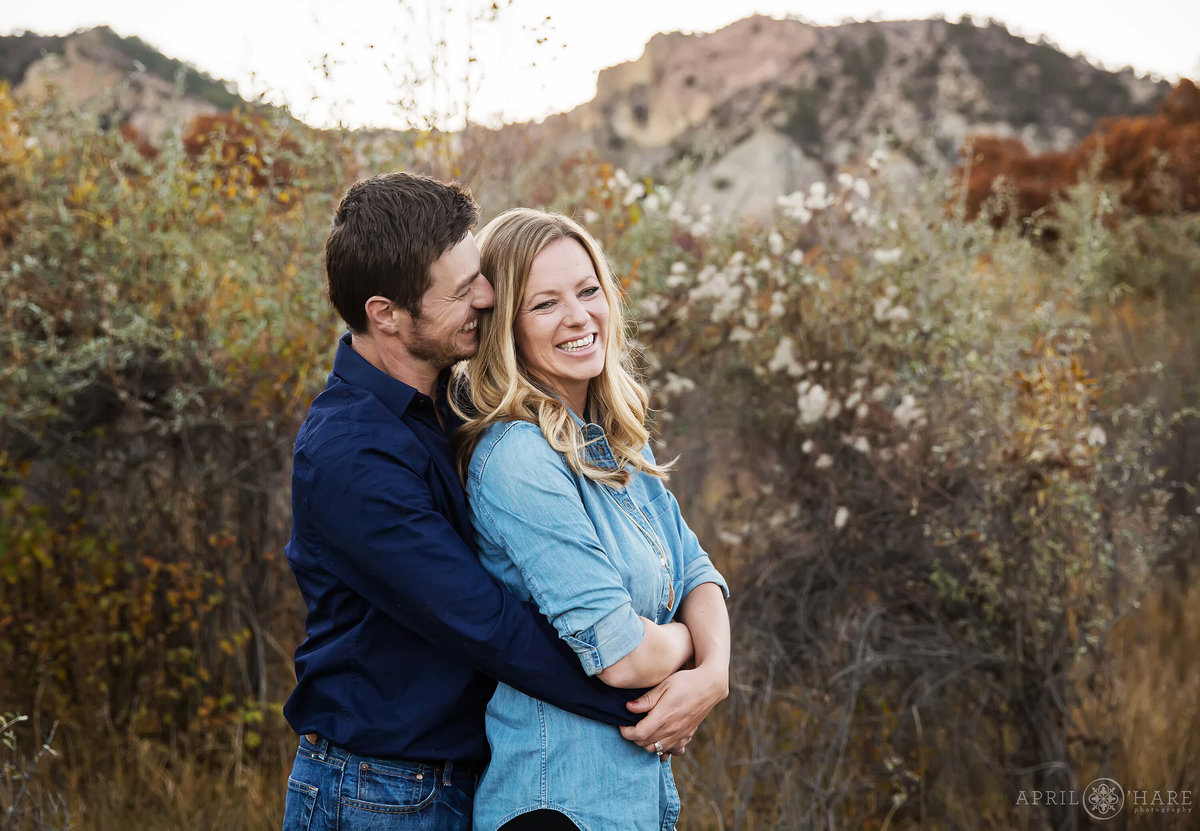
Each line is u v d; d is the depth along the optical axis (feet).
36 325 11.68
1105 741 10.41
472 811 5.53
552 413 5.53
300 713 5.57
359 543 5.05
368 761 5.32
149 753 11.30
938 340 11.48
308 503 5.24
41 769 10.61
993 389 10.91
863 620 10.87
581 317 5.72
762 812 10.17
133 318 11.09
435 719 5.31
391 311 5.41
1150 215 28.09
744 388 12.64
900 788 10.40
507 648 5.06
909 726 10.90
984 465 10.39
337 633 5.44
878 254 11.57
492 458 5.44
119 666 12.23
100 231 11.69
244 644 12.04
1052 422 9.91
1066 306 12.89
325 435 5.24
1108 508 10.75
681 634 5.67
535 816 5.20
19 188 12.02
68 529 12.18
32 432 11.32
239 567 12.03
